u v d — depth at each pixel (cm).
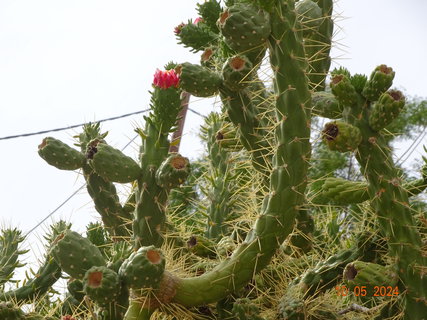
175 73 279
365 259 277
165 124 277
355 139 251
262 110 298
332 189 264
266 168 288
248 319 254
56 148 295
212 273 246
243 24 252
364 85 258
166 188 270
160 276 229
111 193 305
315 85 300
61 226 317
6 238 329
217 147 349
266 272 285
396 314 264
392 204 255
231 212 329
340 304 294
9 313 241
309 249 307
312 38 329
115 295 228
